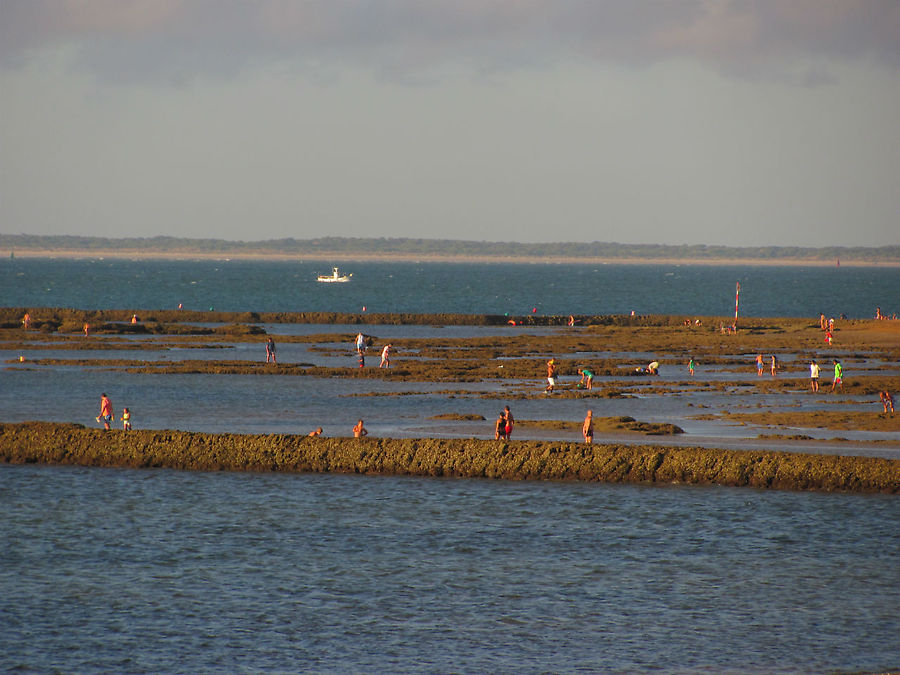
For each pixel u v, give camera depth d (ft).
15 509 567.18
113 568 472.44
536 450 640.58
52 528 533.14
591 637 395.55
